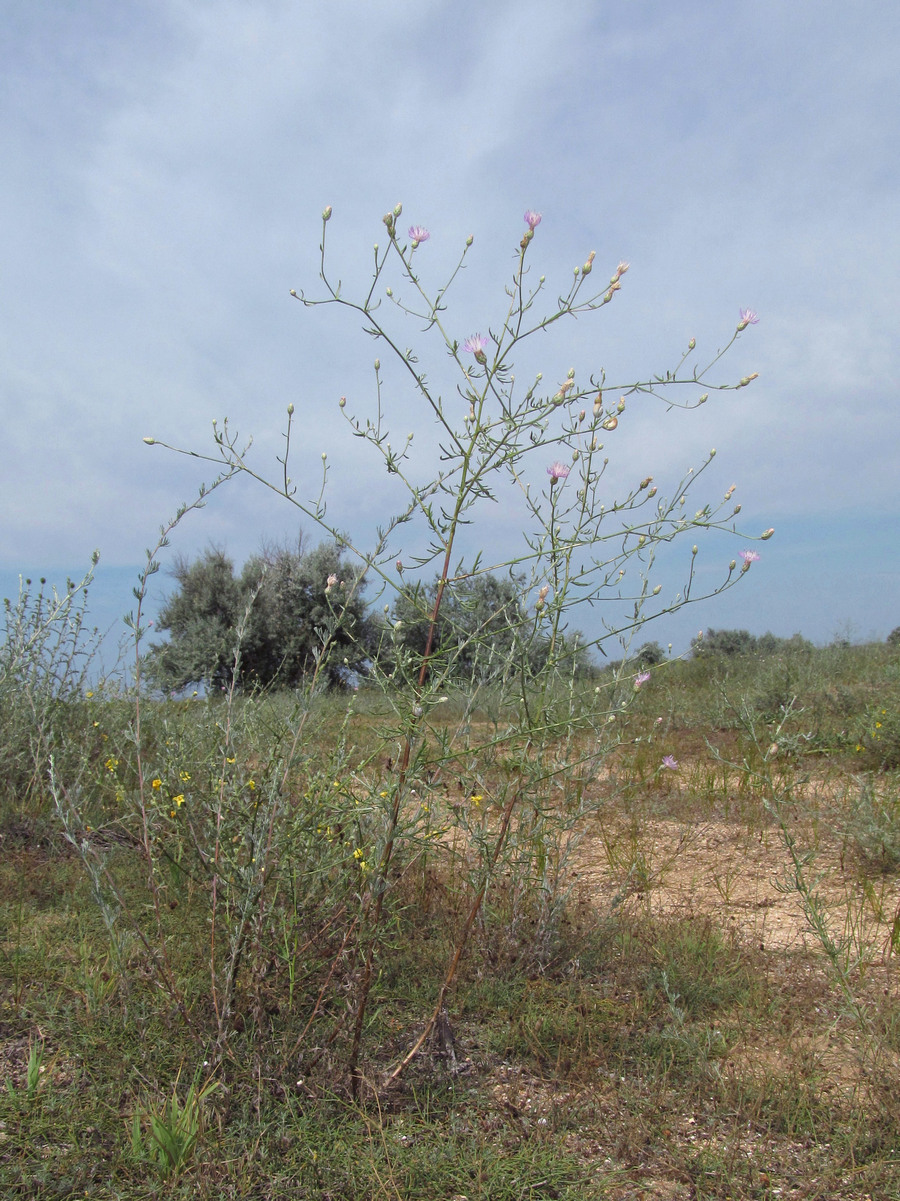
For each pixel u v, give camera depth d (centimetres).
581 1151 184
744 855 399
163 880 292
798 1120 193
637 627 227
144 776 227
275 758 249
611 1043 228
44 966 253
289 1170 172
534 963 273
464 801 311
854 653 1048
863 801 400
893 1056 220
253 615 1219
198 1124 175
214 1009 217
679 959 278
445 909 302
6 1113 182
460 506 193
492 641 238
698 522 214
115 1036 215
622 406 205
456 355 197
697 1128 193
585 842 423
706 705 765
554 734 255
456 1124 190
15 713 441
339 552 1280
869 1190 170
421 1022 237
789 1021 240
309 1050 208
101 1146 177
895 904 333
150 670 415
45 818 376
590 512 240
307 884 243
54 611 459
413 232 200
